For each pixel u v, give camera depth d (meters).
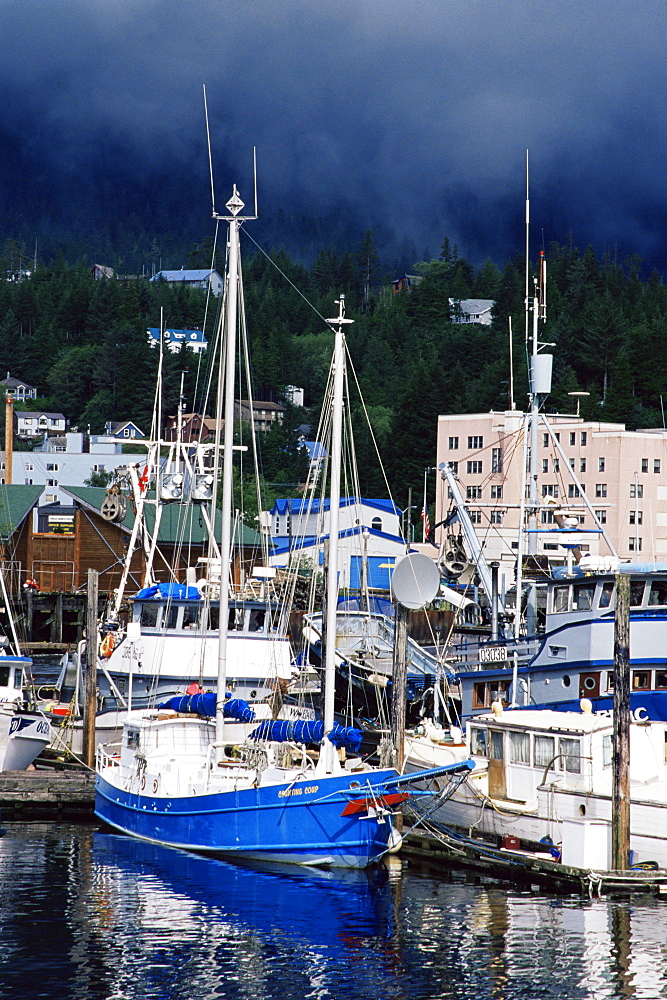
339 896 47.50
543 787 50.94
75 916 44.91
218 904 46.59
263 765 53.50
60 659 116.88
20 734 67.31
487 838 53.25
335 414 53.75
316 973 39.31
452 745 56.53
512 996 37.38
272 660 71.75
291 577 90.06
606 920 44.00
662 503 173.12
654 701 58.19
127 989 37.84
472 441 177.38
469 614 90.94
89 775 66.00
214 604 73.44
